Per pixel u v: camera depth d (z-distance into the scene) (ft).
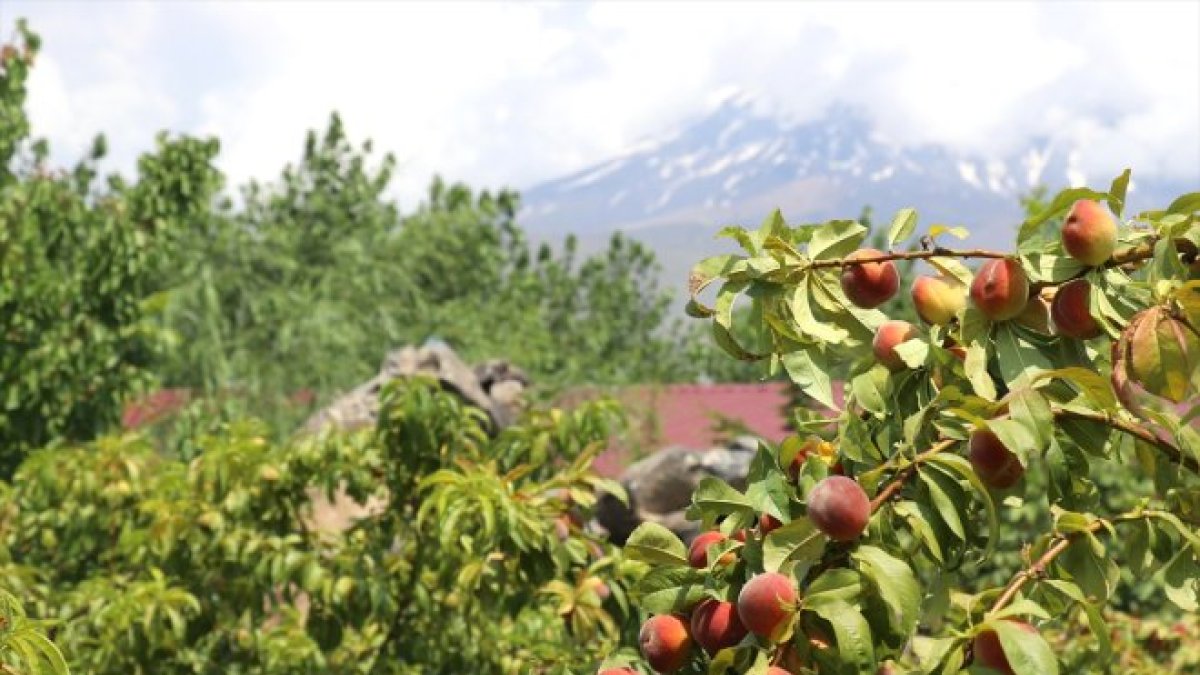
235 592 21.95
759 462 8.48
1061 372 8.13
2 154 57.36
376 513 22.79
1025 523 37.11
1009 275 8.23
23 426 48.70
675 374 133.18
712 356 133.90
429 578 22.07
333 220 104.42
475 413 22.16
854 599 7.73
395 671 21.84
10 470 48.75
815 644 7.78
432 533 20.66
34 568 23.73
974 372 8.27
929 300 8.59
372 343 90.99
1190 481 8.66
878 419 8.79
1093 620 7.97
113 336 50.90
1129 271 8.55
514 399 47.32
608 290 131.85
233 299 81.61
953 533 8.29
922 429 8.53
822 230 8.89
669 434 72.64
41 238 52.31
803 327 8.80
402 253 105.60
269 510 22.43
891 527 8.11
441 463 21.74
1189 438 8.11
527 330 108.88
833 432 9.04
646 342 132.77
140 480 25.22
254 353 78.79
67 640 20.65
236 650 22.43
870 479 8.23
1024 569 8.39
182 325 72.84
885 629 7.84
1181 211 8.29
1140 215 8.37
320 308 82.23
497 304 113.09
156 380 52.47
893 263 8.80
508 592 20.22
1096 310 8.05
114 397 50.93
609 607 18.48
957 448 8.59
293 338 78.95
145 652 20.71
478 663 21.76
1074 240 8.12
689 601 8.43
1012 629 7.24
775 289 8.95
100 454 25.29
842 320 8.92
